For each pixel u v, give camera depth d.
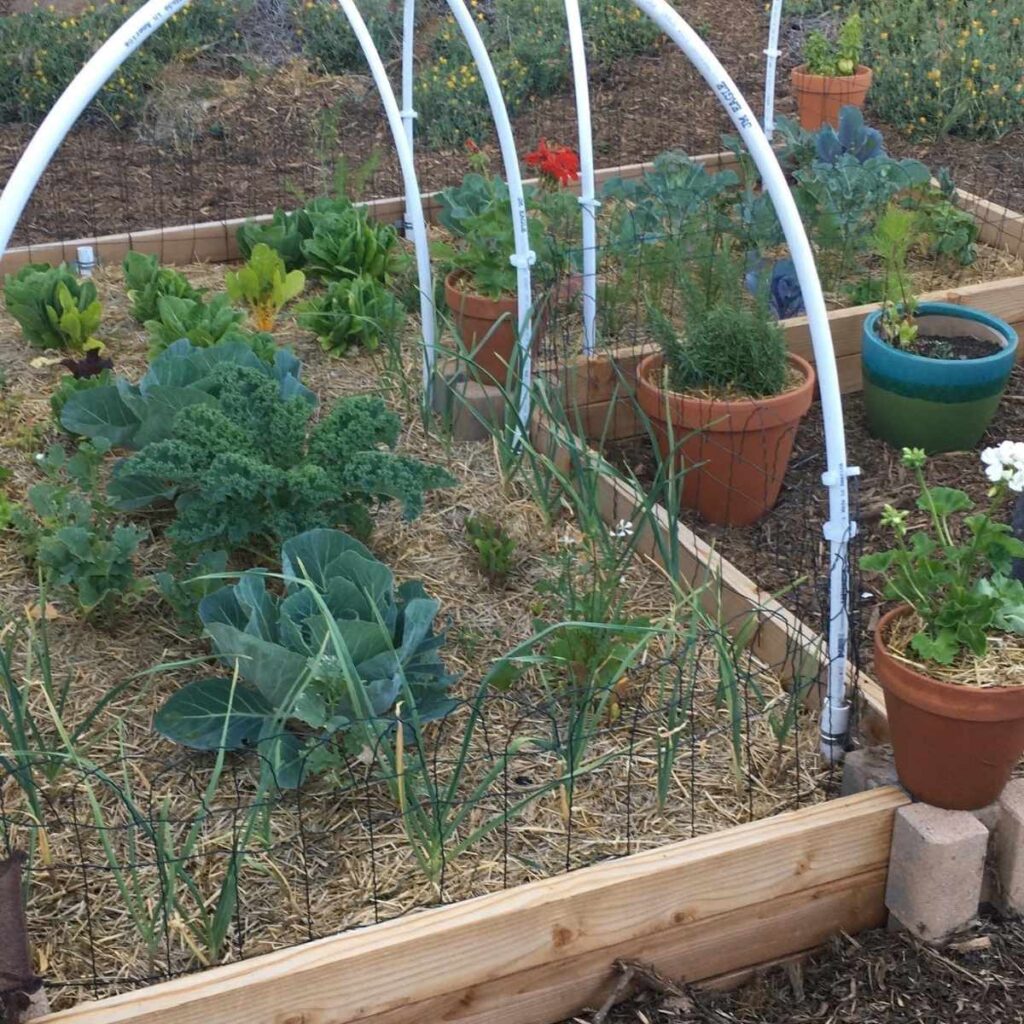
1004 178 6.86
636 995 2.49
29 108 7.69
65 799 2.72
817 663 3.02
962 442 4.30
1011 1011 2.46
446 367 4.38
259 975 2.18
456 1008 2.36
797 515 3.94
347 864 2.59
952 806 2.55
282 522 3.18
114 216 6.24
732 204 5.85
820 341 2.64
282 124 7.54
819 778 2.86
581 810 2.75
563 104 8.05
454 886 2.55
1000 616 2.49
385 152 7.16
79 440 4.02
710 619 3.22
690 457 3.79
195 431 3.18
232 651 2.67
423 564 3.55
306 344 4.75
